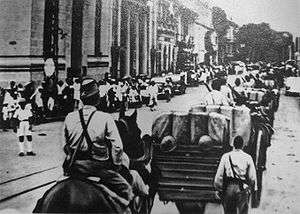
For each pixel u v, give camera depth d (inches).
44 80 421.1
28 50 434.0
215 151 260.2
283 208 280.8
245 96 353.1
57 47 436.8
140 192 254.1
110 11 423.2
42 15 442.9
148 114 368.2
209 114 261.9
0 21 438.3
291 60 422.9
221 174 253.3
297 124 410.9
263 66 418.3
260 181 289.6
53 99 393.7
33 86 410.9
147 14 414.9
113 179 229.1
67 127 227.5
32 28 437.1
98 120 225.5
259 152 293.4
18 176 287.6
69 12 439.8
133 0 418.9
